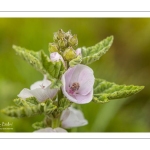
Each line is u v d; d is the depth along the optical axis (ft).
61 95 1.78
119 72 2.86
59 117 1.84
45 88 1.76
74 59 1.73
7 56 2.80
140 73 2.91
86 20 3.13
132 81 2.82
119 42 3.10
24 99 1.76
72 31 3.07
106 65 2.79
